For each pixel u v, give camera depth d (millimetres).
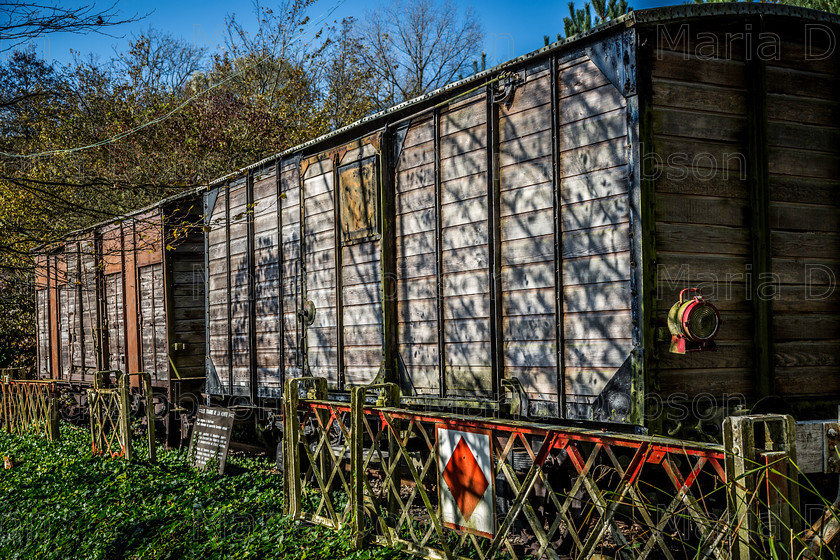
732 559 2969
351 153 7250
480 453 4289
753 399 4906
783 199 5090
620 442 3502
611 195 4707
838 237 5328
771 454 2928
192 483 7957
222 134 20781
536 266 5258
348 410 5469
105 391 10219
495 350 5547
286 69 22797
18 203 12961
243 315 9320
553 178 5113
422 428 4773
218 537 5844
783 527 2932
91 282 13812
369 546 5191
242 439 9727
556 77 5102
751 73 4965
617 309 4656
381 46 26828
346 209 7289
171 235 10242
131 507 7059
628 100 4605
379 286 6812
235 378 9516
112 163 19719
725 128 4891
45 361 16781
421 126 6398
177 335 11039
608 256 4723
